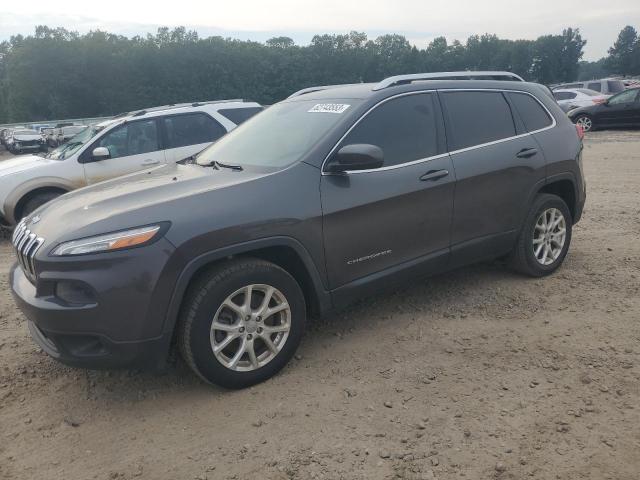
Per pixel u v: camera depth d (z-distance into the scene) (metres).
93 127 8.41
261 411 3.24
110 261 3.03
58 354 3.21
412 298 4.81
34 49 99.62
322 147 3.78
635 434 2.91
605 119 19.47
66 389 3.59
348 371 3.65
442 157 4.28
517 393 3.31
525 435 2.94
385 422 3.09
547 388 3.35
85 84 102.50
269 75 112.25
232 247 3.30
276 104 4.91
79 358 3.13
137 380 3.66
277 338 3.57
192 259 3.18
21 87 100.56
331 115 4.07
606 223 7.14
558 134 5.13
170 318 3.16
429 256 4.25
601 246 6.11
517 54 126.50
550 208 5.05
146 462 2.86
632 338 3.92
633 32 127.38
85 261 3.03
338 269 3.78
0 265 6.50
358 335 4.16
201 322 3.23
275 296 3.52
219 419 3.19
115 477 2.76
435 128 4.32
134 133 8.08
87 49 101.62
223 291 3.28
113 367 3.16
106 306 3.02
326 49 116.31
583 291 4.80
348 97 4.23
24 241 3.44
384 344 4.00
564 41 126.25
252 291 3.46
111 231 3.10
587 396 3.26
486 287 4.96
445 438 2.94
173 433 3.09
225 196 3.39
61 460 2.90
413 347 3.94
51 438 3.09
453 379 3.50
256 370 3.47
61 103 101.31
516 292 4.83
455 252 4.41
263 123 4.57
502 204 4.65
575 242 6.31
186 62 107.19
